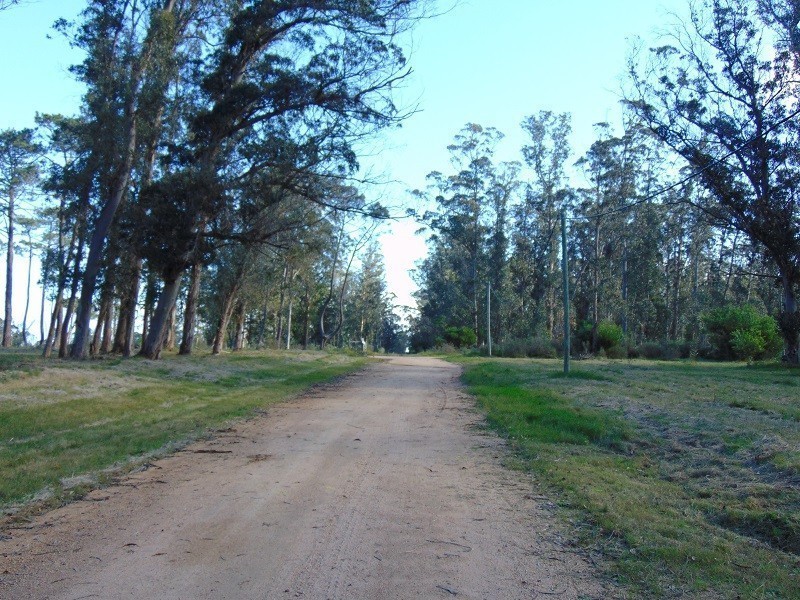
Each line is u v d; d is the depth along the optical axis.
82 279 23.86
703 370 28.50
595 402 15.42
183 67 23.91
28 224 47.19
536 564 5.41
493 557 5.58
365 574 5.16
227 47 23.59
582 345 50.75
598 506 6.93
